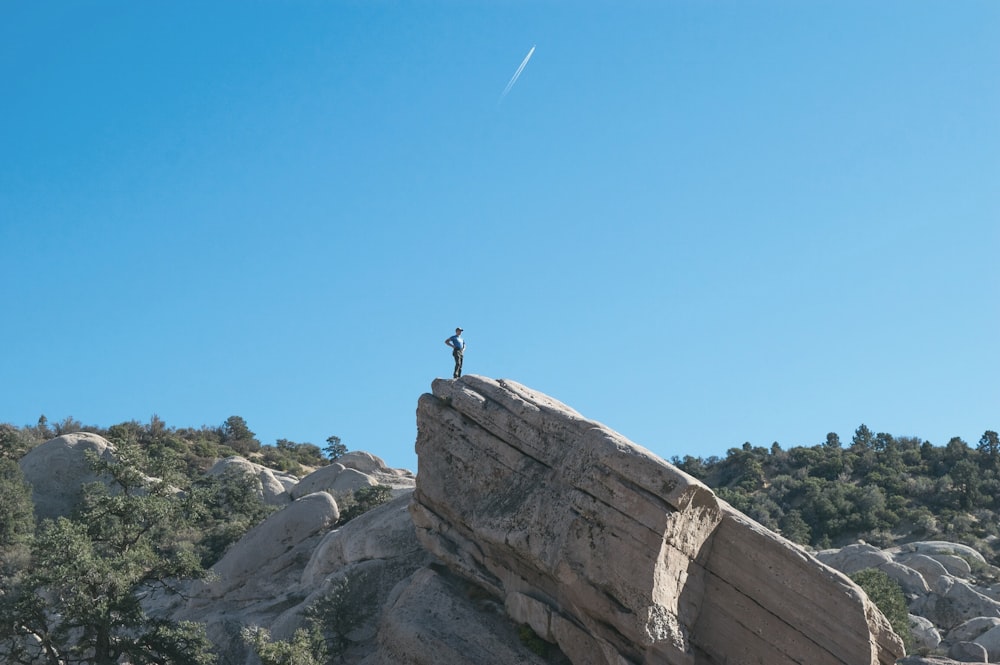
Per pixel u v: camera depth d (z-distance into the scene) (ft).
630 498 122.31
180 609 188.96
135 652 135.33
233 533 218.79
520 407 141.79
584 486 126.82
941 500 295.69
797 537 274.16
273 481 273.75
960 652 167.73
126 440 156.56
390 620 142.31
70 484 265.13
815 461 349.20
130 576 140.05
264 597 184.03
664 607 119.24
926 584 204.23
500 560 140.46
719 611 122.72
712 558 124.47
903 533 274.98
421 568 153.38
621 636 122.62
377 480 267.80
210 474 275.80
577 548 124.67
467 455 144.56
